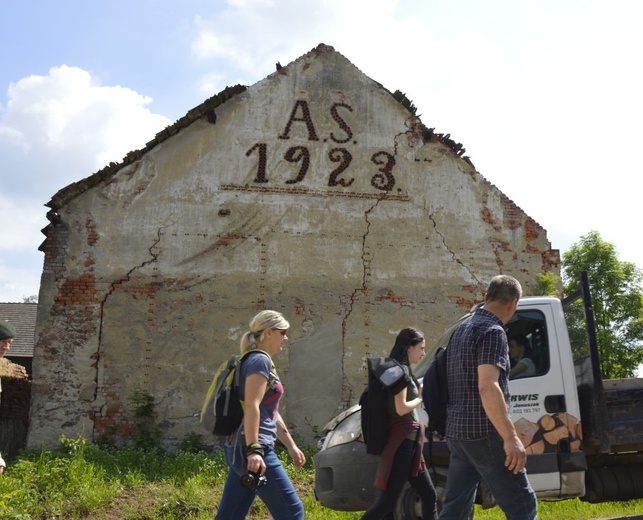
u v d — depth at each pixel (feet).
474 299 49.52
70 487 29.32
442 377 15.85
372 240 49.26
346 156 50.31
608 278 46.29
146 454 39.14
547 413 21.58
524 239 51.16
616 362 44.52
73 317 44.93
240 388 15.01
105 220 46.55
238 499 15.14
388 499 17.99
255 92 50.21
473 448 14.80
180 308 46.11
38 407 43.47
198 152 48.57
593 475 23.48
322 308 47.62
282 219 48.55
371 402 18.45
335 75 51.60
